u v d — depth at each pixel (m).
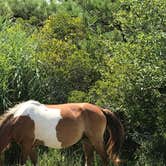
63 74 12.39
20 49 12.23
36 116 9.43
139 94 11.15
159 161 10.94
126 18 11.54
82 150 11.42
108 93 11.29
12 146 11.03
